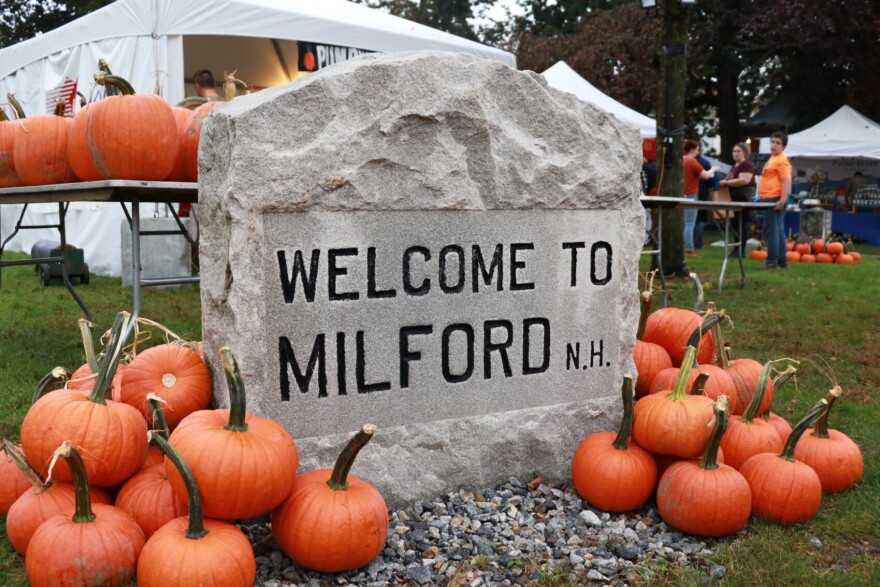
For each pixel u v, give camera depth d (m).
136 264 4.68
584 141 3.73
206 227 3.23
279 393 3.15
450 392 3.52
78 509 2.63
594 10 35.06
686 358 3.49
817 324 7.68
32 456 2.86
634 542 3.25
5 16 29.41
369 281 3.29
